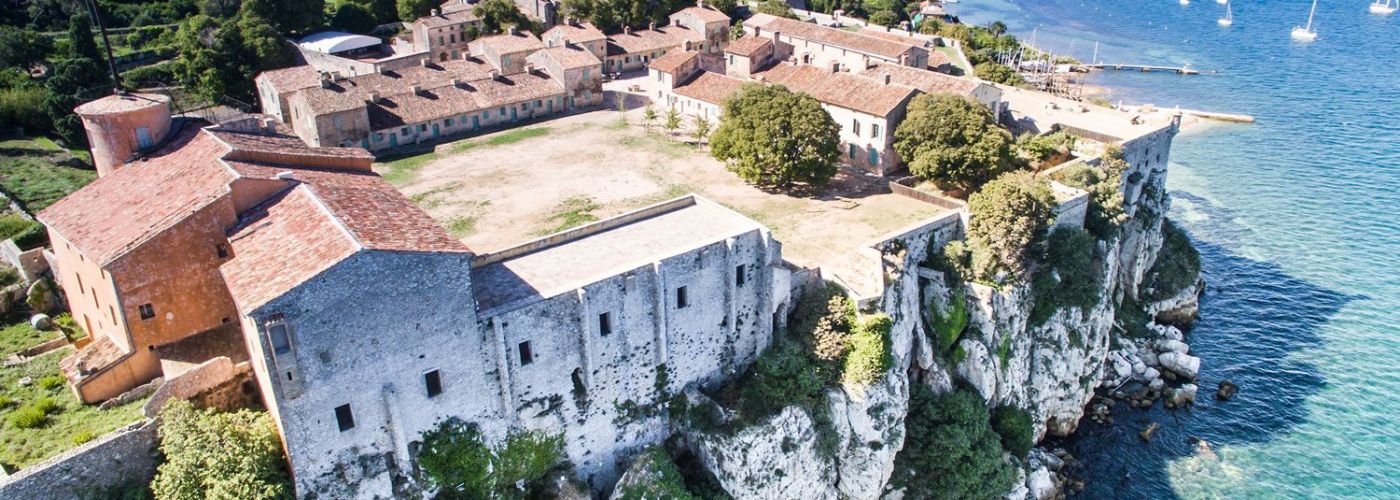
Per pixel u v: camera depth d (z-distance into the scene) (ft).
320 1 547.49
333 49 510.58
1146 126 349.00
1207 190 428.15
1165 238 350.64
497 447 182.19
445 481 174.91
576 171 336.70
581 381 189.26
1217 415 271.08
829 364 211.82
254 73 446.19
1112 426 268.62
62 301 216.74
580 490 191.21
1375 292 334.03
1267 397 278.26
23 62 408.87
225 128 211.00
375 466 167.02
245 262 157.99
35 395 177.78
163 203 179.22
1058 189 279.69
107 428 166.71
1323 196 418.31
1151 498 242.17
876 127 315.78
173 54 474.90
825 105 335.26
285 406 151.53
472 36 530.68
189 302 178.91
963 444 227.61
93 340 199.21
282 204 174.19
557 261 197.06
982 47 634.02
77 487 154.10
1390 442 258.57
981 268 244.63
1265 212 403.13
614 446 200.34
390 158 359.46
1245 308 327.67
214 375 172.35
